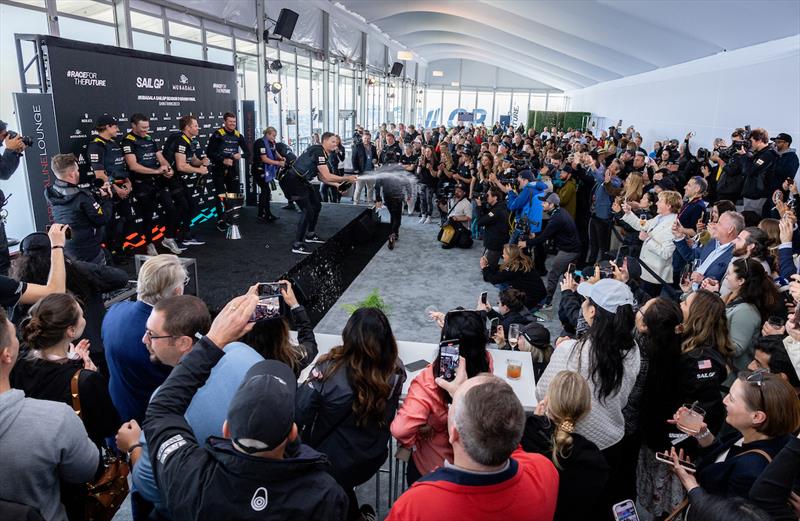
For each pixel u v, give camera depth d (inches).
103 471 79.0
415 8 608.7
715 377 92.7
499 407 51.0
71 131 213.0
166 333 69.7
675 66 550.0
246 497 46.8
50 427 62.0
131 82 249.1
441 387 80.7
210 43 347.9
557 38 631.8
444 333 85.4
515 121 1242.0
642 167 335.0
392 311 243.4
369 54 778.2
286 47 474.9
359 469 81.1
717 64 444.8
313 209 266.8
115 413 82.4
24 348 100.7
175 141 253.4
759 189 267.3
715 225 152.5
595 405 84.3
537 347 135.4
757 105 376.8
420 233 394.6
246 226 312.0
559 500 72.8
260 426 46.0
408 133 663.8
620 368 83.3
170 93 281.1
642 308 95.1
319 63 569.6
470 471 52.4
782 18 316.8
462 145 479.5
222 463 47.7
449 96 1453.0
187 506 47.8
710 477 75.9
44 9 214.5
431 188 418.9
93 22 242.2
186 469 49.2
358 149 486.0
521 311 164.4
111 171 220.7
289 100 495.2
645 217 228.2
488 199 284.5
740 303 119.1
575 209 298.5
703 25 381.7
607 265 144.9
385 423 83.0
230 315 60.4
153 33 286.7
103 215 175.2
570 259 239.8
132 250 244.1
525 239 244.5
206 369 58.3
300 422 79.6
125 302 92.6
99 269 126.0
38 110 194.5
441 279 291.3
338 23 613.0
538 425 77.4
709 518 54.8
